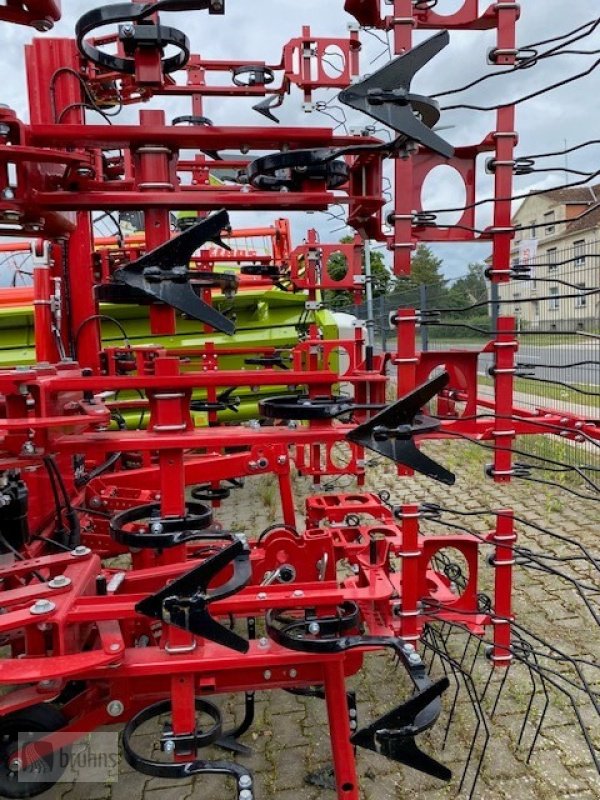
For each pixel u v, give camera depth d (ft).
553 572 8.15
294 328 23.82
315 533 9.43
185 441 6.81
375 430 6.91
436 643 10.25
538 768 8.13
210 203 7.07
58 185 7.61
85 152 8.56
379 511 11.60
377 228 9.18
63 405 8.22
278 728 9.12
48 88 11.92
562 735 8.73
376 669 10.45
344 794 6.88
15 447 7.57
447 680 6.22
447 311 7.95
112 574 7.99
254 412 23.95
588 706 9.30
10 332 23.43
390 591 8.18
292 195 7.29
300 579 9.20
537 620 11.91
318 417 7.09
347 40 14.83
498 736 8.72
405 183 7.59
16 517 8.34
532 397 30.42
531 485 21.70
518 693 9.61
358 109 6.36
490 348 8.59
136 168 7.26
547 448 24.25
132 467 15.99
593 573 13.89
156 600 6.27
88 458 14.10
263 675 7.07
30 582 8.82
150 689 6.93
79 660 6.15
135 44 6.61
